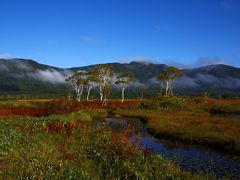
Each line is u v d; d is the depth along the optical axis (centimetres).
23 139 2325
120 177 1578
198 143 3084
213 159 2430
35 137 2422
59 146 2184
